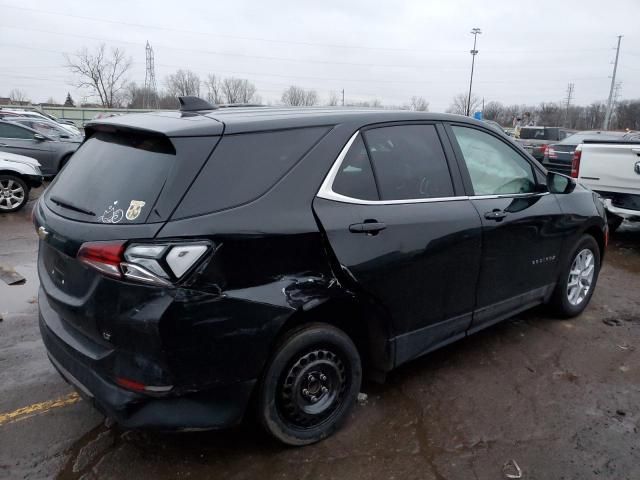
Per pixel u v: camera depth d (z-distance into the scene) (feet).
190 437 9.80
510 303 12.89
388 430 10.07
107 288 7.68
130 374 7.80
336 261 9.06
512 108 298.35
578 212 14.35
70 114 182.19
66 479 8.72
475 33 176.65
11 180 31.89
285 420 9.21
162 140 8.21
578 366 12.67
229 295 7.97
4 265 20.66
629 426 10.30
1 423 10.18
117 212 7.92
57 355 9.07
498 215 11.80
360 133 9.93
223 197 8.07
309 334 9.04
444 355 13.16
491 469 9.04
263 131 8.80
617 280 19.45
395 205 10.06
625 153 22.15
